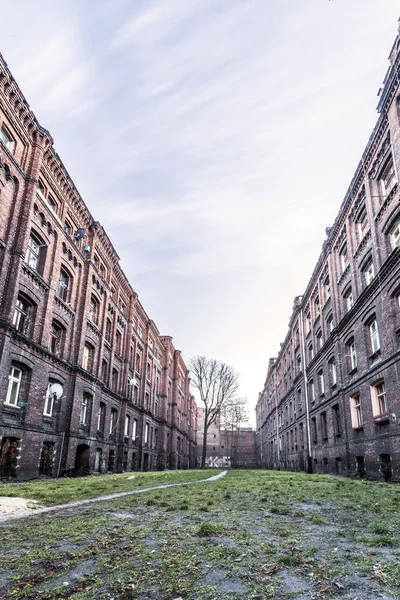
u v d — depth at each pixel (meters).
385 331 15.04
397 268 14.15
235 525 5.34
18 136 16.30
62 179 20.08
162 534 4.78
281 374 48.16
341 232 22.06
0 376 13.98
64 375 19.70
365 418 17.12
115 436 28.33
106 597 2.96
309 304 31.50
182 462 57.62
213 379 61.84
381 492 9.43
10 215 15.53
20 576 3.37
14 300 15.20
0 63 14.48
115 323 28.73
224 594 2.97
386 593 2.93
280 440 47.34
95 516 6.10
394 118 14.89
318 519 5.61
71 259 21.23
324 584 3.13
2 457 14.67
